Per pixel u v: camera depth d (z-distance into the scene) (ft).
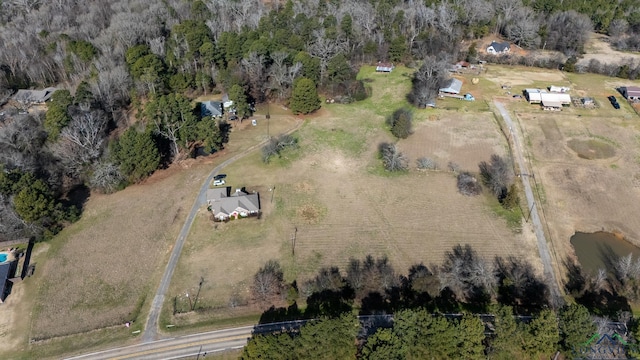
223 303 256.73
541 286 259.39
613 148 386.32
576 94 474.08
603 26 619.26
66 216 311.27
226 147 394.73
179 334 239.09
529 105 455.22
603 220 313.12
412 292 260.01
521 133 409.08
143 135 340.39
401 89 491.72
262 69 471.21
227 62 499.10
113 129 408.67
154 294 262.47
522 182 348.38
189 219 315.78
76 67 474.90
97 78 425.69
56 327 244.83
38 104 447.42
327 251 288.92
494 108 450.30
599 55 562.25
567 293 261.85
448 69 510.99
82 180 351.05
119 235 303.68
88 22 565.53
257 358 202.39
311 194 338.34
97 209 326.85
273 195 336.70
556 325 207.00
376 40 562.66
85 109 378.53
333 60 464.65
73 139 343.67
